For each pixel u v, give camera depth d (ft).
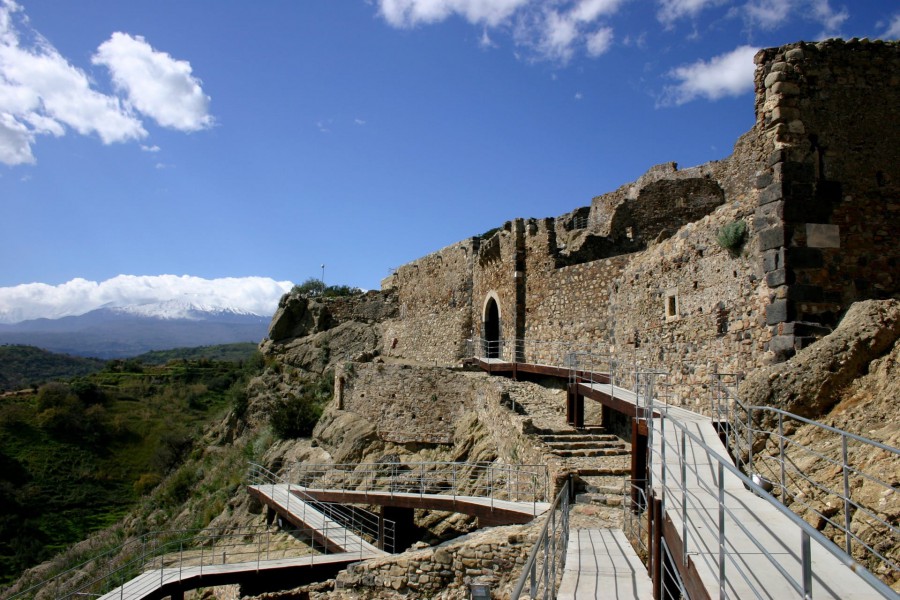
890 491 28.30
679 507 30.25
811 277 44.04
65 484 154.10
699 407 52.80
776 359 43.86
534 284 109.70
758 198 47.06
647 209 107.86
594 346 92.27
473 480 80.74
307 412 128.06
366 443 107.04
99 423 184.96
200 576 63.98
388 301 174.09
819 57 47.11
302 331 182.50
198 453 152.76
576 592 33.24
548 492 59.31
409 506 71.46
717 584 22.06
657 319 62.54
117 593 61.41
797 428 36.81
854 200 45.29
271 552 81.71
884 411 33.76
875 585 13.01
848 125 46.24
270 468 118.11
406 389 107.04
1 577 112.47
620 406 57.67
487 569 47.24
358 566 52.54
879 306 39.04
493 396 88.99
